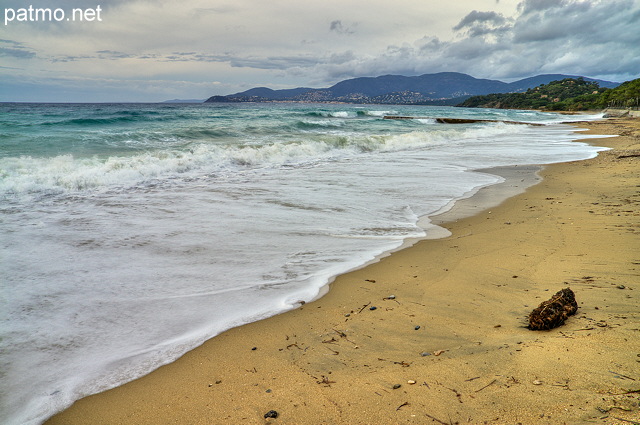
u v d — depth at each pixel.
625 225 6.31
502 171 12.96
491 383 2.47
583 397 2.18
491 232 6.42
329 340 3.26
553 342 2.89
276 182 10.25
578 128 39.56
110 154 12.41
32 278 4.38
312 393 2.54
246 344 3.24
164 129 19.83
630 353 2.58
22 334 3.32
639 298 3.58
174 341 3.29
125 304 3.89
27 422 2.39
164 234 6.01
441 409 2.27
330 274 4.73
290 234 6.19
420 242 5.95
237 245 5.63
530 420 2.07
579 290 3.94
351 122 35.62
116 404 2.54
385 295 4.14
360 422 2.23
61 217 6.79
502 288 4.18
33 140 14.12
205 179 10.52
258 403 2.47
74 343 3.23
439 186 10.31
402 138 20.91
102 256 5.09
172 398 2.58
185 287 4.30
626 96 100.88
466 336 3.19
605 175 11.76
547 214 7.47
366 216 7.38
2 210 7.14
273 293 4.21
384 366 2.81
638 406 2.01
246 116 36.19
